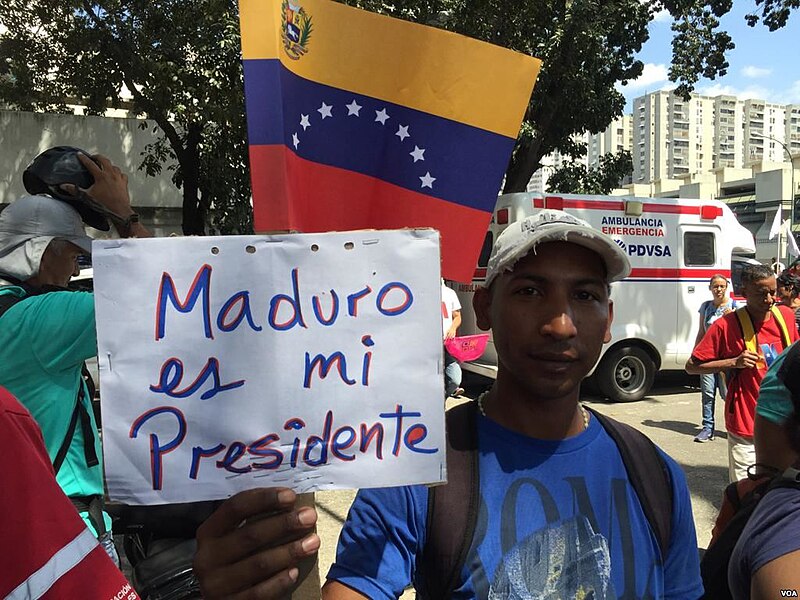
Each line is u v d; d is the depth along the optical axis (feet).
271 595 3.24
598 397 28.09
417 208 4.70
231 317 3.51
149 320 3.46
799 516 4.39
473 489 4.09
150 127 46.68
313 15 4.47
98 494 6.28
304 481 3.55
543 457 4.24
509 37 33.22
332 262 3.58
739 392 12.39
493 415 4.48
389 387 3.59
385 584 3.89
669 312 27.58
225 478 3.50
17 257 6.15
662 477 4.40
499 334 4.34
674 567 4.30
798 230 139.44
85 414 6.31
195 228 37.09
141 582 5.58
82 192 6.67
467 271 4.72
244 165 34.58
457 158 4.68
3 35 34.55
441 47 4.59
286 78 4.31
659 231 27.32
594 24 33.22
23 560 2.89
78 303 5.75
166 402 3.47
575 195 26.11
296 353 3.55
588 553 4.01
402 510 4.04
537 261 4.20
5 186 43.34
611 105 38.47
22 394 5.84
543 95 35.22
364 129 4.62
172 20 30.50
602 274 4.33
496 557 3.93
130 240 3.46
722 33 40.27
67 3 30.48
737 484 6.70
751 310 12.34
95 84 33.94
